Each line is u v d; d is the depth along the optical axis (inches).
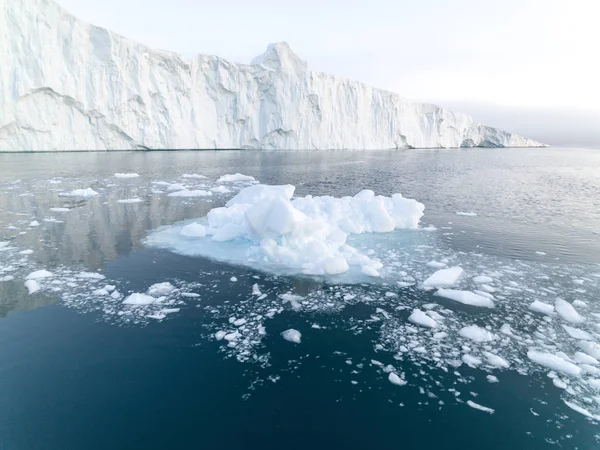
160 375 157.2
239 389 150.2
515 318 209.5
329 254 287.7
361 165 1056.2
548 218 459.8
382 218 385.7
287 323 200.1
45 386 149.4
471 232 389.7
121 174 717.3
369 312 213.6
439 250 327.3
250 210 317.7
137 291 233.8
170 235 353.1
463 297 228.7
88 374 156.7
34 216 412.2
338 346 180.2
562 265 293.7
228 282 250.1
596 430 133.0
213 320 201.3
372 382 155.7
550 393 151.2
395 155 1524.4
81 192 530.0
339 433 130.5
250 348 177.0
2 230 358.3
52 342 178.1
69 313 205.5
